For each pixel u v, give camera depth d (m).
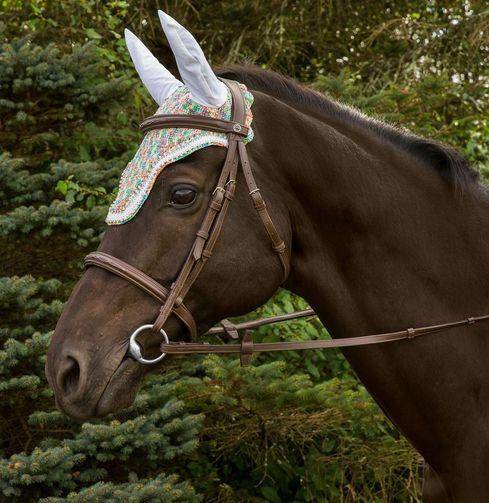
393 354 1.90
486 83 5.35
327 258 1.91
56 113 3.60
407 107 4.70
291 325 3.92
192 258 1.73
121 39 4.44
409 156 2.03
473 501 1.92
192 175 1.75
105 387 1.67
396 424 1.99
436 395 1.91
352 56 5.84
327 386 3.46
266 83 2.02
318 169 1.89
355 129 2.01
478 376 1.93
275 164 1.86
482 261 1.98
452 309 1.94
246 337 1.81
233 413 3.60
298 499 4.10
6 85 3.44
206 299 1.77
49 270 3.63
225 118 1.79
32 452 3.18
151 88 1.94
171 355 1.77
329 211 1.90
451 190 2.01
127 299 1.71
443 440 1.94
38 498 2.94
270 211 1.82
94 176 3.54
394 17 5.90
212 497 3.91
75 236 3.30
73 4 4.39
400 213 1.93
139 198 1.74
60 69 3.49
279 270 1.84
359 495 3.92
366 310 1.91
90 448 3.01
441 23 5.76
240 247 1.78
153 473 3.46
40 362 3.07
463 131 4.95
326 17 5.80
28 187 3.43
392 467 3.84
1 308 3.12
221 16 5.64
